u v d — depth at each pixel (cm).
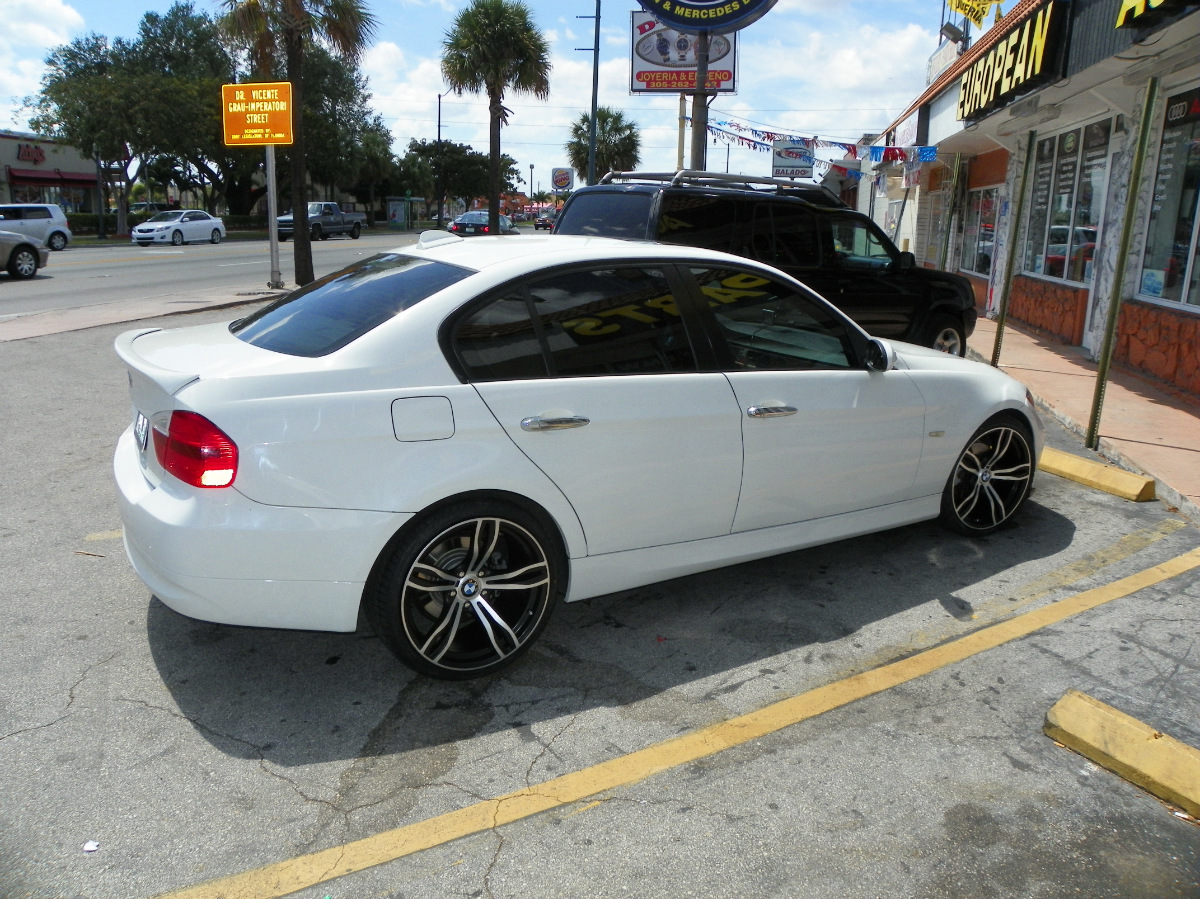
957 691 340
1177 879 246
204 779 283
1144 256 938
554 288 345
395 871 246
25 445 627
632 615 403
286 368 303
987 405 464
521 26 2642
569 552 347
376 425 301
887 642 379
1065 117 1164
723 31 1116
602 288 355
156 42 4838
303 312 361
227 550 292
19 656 353
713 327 377
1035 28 920
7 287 1738
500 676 349
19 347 966
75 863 246
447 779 286
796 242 708
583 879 243
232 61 4869
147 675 343
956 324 833
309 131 5172
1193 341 808
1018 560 466
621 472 347
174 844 254
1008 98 1061
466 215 3750
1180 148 864
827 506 414
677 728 315
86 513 506
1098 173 1084
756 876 245
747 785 284
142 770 286
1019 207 821
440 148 6319
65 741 300
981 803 276
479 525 323
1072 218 1168
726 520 382
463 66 2675
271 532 293
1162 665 359
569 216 709
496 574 339
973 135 1418
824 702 332
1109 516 531
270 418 292
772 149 2473
